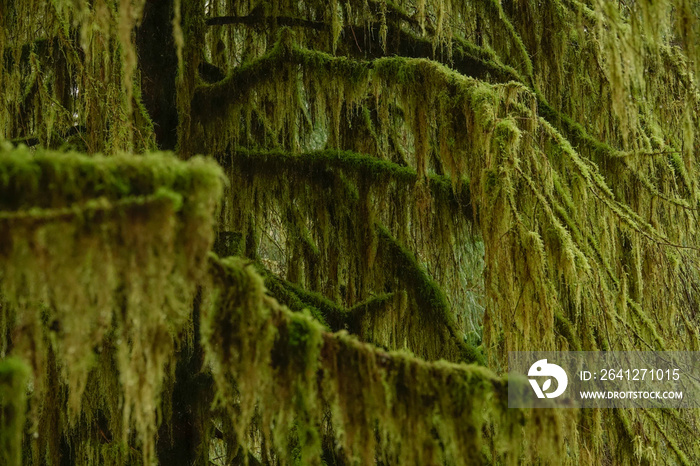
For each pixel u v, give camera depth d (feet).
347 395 4.90
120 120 8.85
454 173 9.41
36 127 11.18
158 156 3.82
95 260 3.61
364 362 4.92
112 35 9.07
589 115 13.33
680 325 12.94
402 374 4.93
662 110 12.05
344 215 11.89
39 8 9.73
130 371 4.30
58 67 11.60
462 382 4.91
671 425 11.70
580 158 10.23
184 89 10.87
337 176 11.68
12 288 3.63
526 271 7.68
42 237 3.45
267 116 12.91
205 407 10.84
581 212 9.68
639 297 10.68
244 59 13.37
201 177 3.82
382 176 11.40
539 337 7.69
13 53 10.28
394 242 11.58
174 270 3.93
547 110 12.27
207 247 3.85
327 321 11.02
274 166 11.65
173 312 4.32
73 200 3.55
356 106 12.36
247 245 12.03
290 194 11.78
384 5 11.53
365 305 11.17
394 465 5.10
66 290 3.59
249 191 11.66
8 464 3.63
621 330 9.64
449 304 11.94
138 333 4.27
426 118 9.77
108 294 3.75
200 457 10.84
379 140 13.52
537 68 13.08
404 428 4.89
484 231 8.34
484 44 13.85
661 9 7.07
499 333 9.41
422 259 12.77
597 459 9.11
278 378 4.77
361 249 11.59
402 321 11.62
